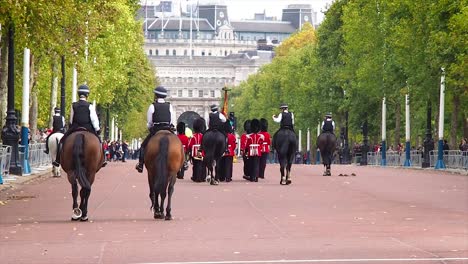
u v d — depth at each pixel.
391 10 84.06
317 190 49.09
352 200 42.16
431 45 73.06
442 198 43.59
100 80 104.12
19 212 36.22
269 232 28.94
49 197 43.59
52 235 28.38
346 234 28.27
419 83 84.38
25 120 62.38
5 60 59.81
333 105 135.88
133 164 97.56
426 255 23.50
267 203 40.41
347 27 113.06
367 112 123.62
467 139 91.06
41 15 49.97
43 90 98.00
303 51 182.25
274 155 160.88
